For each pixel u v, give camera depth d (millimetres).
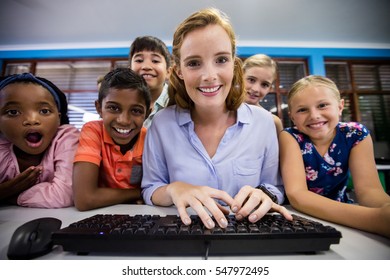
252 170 694
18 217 518
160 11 2771
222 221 329
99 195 631
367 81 3842
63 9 2754
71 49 3607
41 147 701
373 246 334
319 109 694
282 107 3734
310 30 3273
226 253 298
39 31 3236
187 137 704
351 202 834
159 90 1378
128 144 795
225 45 585
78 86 3900
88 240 293
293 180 642
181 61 625
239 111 729
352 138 732
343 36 3455
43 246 298
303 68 3768
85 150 684
